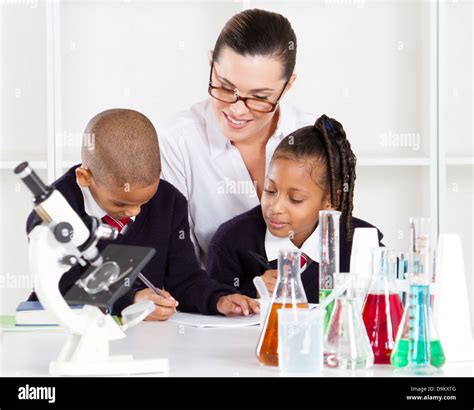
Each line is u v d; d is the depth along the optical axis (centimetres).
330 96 330
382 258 138
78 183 216
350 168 245
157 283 227
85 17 325
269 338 133
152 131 210
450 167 334
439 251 142
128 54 327
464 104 335
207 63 327
